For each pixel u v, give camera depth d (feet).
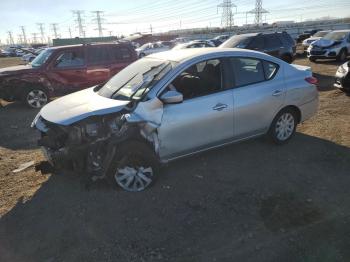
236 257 10.06
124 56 36.14
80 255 10.48
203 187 14.12
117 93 14.89
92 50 34.53
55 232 11.61
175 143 14.17
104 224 11.91
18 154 19.42
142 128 13.29
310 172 15.20
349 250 10.18
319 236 10.84
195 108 14.35
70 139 12.96
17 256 10.57
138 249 10.61
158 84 13.82
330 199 12.97
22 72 31.63
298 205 12.60
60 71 32.99
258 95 16.17
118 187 13.70
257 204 12.77
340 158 16.55
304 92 17.98
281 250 10.27
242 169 15.62
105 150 13.23
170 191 13.87
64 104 14.83
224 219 11.91
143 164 13.70
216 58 15.31
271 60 17.19
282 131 17.92
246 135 16.51
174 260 10.07
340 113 24.30
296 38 139.23
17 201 13.70
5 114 30.37
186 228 11.51
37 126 14.46
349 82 28.86
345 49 60.54
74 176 15.29
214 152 17.48
